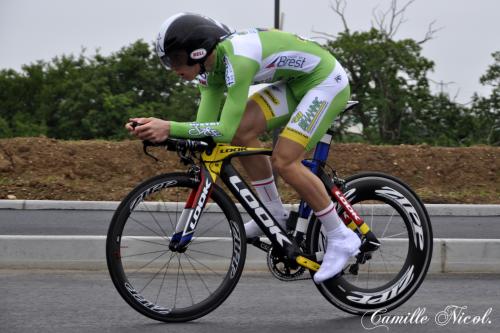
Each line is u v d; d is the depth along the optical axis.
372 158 11.62
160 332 4.10
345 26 33.06
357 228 4.58
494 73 32.25
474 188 11.09
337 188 4.52
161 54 4.16
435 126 31.88
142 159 11.23
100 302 4.83
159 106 40.19
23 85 55.50
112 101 40.56
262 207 4.36
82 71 48.25
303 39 4.38
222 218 6.36
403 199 4.62
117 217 4.10
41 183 10.07
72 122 43.50
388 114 31.06
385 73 31.61
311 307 4.81
